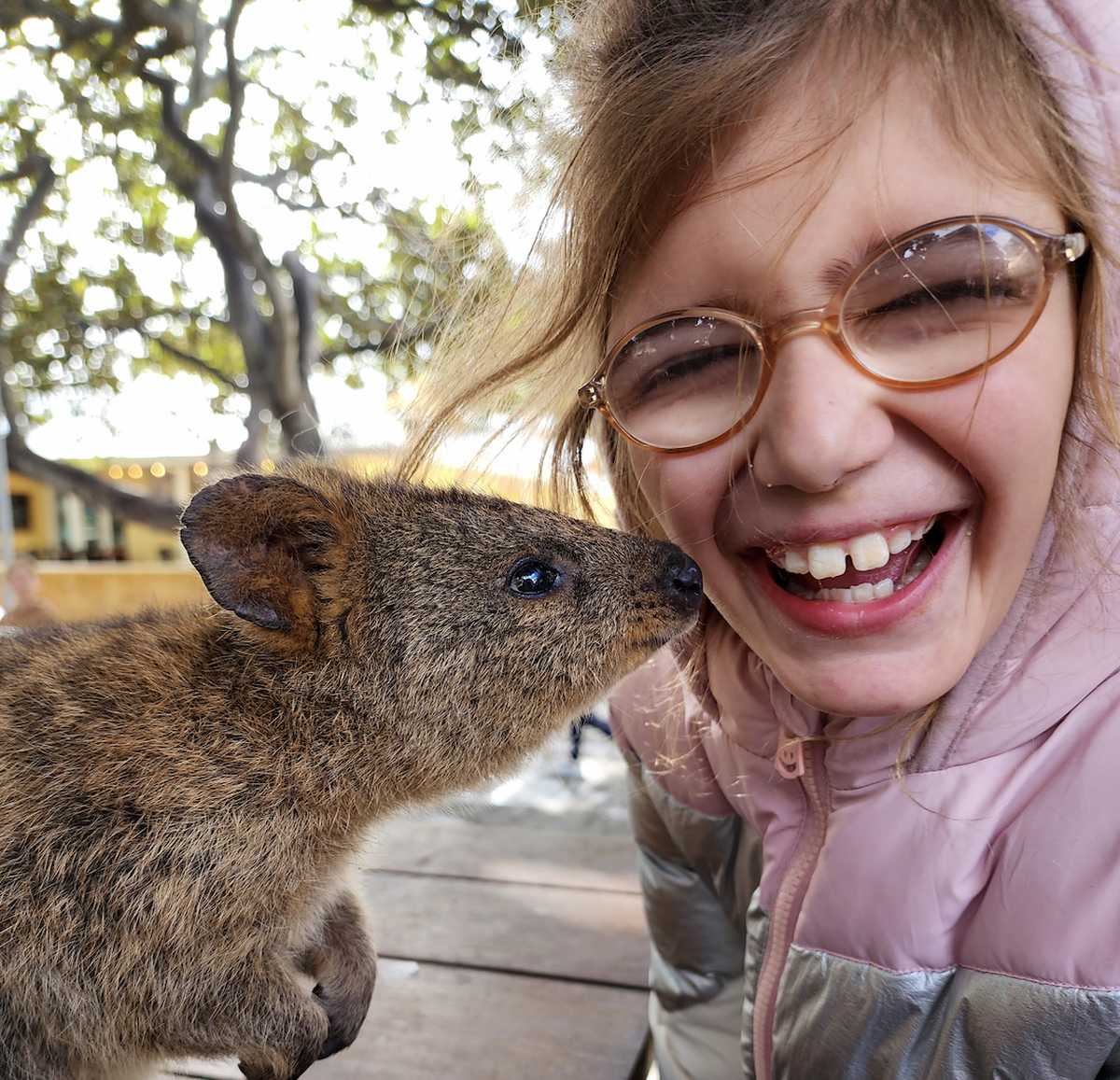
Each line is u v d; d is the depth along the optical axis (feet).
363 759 1.06
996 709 0.86
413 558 1.09
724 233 0.81
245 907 0.95
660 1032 1.21
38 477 5.69
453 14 4.49
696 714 1.17
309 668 1.05
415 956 1.30
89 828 0.92
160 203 5.77
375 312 6.02
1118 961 0.77
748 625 0.94
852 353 0.77
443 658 1.08
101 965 0.91
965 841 0.86
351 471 1.23
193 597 1.21
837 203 0.77
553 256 1.13
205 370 6.18
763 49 0.79
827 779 0.97
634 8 0.93
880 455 0.79
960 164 0.76
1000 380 0.76
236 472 1.19
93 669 1.01
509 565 1.11
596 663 1.11
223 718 1.00
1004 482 0.79
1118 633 0.85
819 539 0.84
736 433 0.86
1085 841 0.80
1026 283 0.75
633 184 0.90
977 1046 0.83
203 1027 0.93
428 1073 1.07
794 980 0.94
